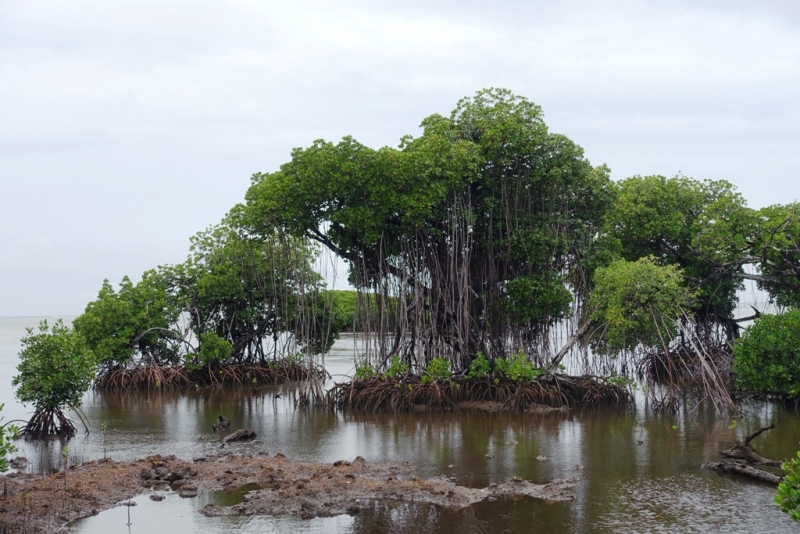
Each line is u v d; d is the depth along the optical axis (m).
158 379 34.34
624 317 26.22
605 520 14.23
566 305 28.00
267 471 17.55
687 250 33.00
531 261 27.39
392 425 24.44
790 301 30.39
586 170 27.73
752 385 25.41
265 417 26.41
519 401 26.86
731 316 34.94
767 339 24.72
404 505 15.23
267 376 36.50
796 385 24.70
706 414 25.78
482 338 28.05
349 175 25.70
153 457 18.88
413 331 27.91
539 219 27.83
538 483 16.91
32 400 22.58
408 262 27.59
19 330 108.38
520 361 26.91
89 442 21.89
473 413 26.50
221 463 18.67
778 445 20.33
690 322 32.41
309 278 37.03
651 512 14.70
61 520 14.34
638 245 33.69
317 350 37.47
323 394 31.94
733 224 29.80
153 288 36.22
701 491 16.12
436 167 26.05
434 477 17.36
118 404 30.12
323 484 16.34
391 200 25.48
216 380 35.28
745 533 13.48
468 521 14.27
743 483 16.75
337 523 14.24
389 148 25.95
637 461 18.86
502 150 27.17
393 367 27.09
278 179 26.81
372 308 29.08
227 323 37.78
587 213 29.02
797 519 9.91
